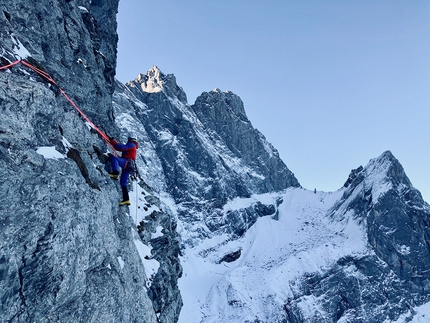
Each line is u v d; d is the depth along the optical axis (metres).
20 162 9.57
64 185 10.86
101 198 13.32
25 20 14.91
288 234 146.75
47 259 9.52
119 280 13.30
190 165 166.75
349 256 115.38
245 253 136.50
